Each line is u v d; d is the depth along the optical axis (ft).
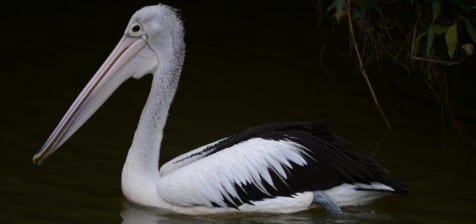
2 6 70.54
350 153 41.19
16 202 39.81
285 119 52.54
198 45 65.57
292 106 54.95
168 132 49.78
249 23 70.95
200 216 40.86
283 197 40.81
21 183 41.93
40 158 40.55
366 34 53.36
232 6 74.90
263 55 64.28
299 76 60.59
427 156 47.98
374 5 48.55
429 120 53.78
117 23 68.90
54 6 71.87
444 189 43.70
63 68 58.85
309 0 75.92
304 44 66.90
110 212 39.83
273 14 73.36
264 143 41.34
